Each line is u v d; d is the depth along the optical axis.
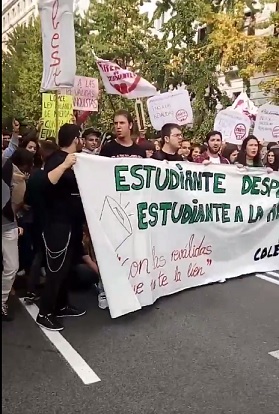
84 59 21.12
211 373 3.64
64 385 3.46
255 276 6.08
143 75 20.77
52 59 5.12
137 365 3.76
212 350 4.02
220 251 5.75
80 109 9.27
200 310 4.90
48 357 3.88
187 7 19.55
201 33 21.55
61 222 4.28
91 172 4.40
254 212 5.93
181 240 5.32
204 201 5.47
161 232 5.09
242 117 8.23
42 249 4.78
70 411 3.14
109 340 4.20
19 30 32.66
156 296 5.10
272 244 6.20
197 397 3.31
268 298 5.29
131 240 4.71
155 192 4.95
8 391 3.37
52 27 5.06
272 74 18.78
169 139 5.68
